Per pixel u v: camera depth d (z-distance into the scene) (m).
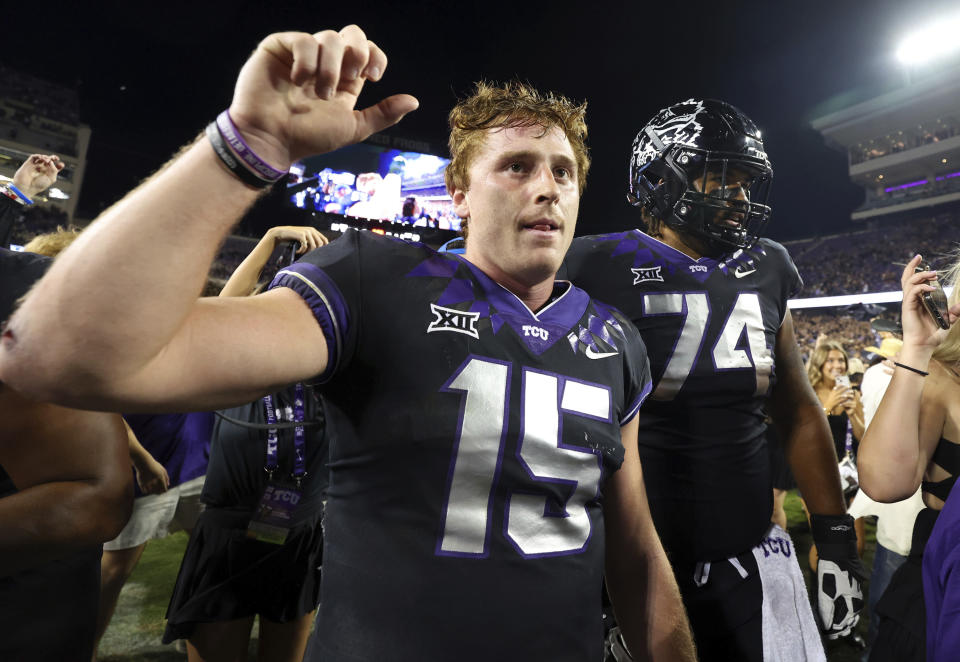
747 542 1.45
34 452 0.86
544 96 0.95
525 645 0.75
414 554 0.74
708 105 1.53
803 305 21.86
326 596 0.81
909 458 1.25
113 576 2.08
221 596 1.59
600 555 0.88
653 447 1.46
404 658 0.72
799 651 1.36
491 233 0.87
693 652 0.98
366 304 0.78
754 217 1.55
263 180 0.55
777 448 3.41
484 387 0.79
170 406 0.58
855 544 1.52
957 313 1.29
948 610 1.03
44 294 0.50
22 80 21.12
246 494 1.69
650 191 1.60
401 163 19.16
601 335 0.94
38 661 0.93
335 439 0.82
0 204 1.82
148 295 0.50
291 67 0.55
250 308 0.66
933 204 27.91
